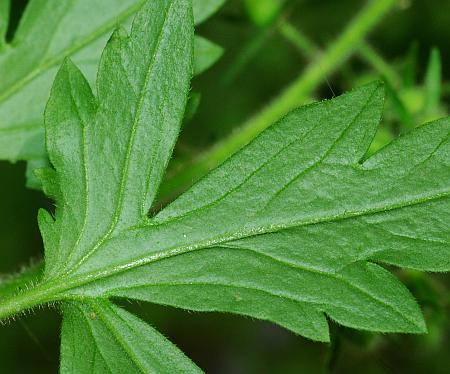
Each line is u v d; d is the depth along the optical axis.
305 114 0.19
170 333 0.31
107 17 0.21
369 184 0.19
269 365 0.32
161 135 0.19
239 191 0.19
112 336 0.19
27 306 0.19
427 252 0.19
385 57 0.27
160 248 0.19
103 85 0.19
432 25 0.27
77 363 0.19
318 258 0.19
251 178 0.19
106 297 0.19
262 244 0.19
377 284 0.19
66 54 0.21
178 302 0.19
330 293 0.19
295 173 0.19
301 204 0.19
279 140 0.19
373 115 0.19
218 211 0.19
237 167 0.19
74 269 0.19
